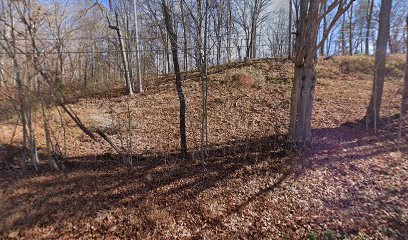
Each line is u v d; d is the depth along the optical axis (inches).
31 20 164.9
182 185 183.0
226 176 195.8
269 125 307.9
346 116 323.9
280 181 186.2
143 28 544.1
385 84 374.9
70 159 224.1
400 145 237.6
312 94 236.1
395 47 273.0
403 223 136.6
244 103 397.7
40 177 185.0
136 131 308.7
